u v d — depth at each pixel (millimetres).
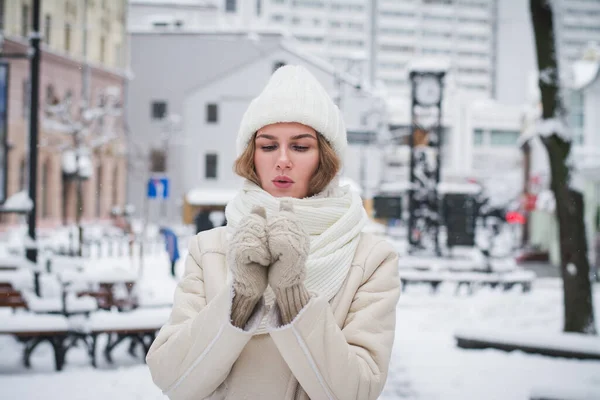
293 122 1945
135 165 51688
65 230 36312
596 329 9250
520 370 7418
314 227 1881
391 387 6703
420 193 19891
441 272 16297
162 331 1873
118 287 8766
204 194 40594
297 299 1602
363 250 1944
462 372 7320
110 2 47625
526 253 27500
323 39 126375
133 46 55156
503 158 83375
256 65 50094
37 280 9766
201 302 1919
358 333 1792
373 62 128375
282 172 1953
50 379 6730
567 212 9336
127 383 6535
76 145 35125
